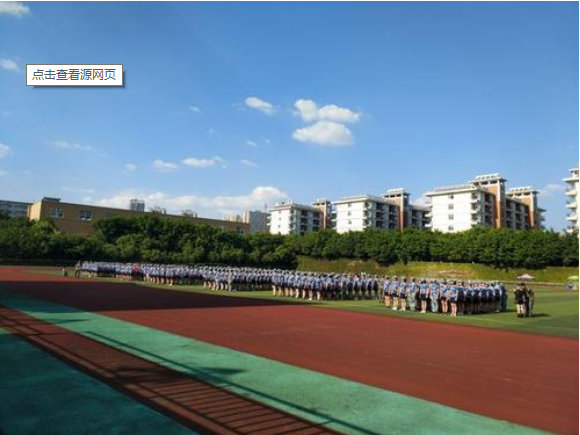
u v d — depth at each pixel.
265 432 6.54
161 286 39.75
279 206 148.50
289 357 11.56
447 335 16.44
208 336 14.23
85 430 6.32
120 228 82.50
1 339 12.58
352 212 132.62
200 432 6.43
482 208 111.12
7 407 7.15
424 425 7.02
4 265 68.38
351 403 7.97
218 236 87.38
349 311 23.67
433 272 82.38
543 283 70.06
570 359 12.53
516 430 6.93
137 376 9.17
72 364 9.95
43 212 90.88
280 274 33.91
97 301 23.97
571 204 100.75
